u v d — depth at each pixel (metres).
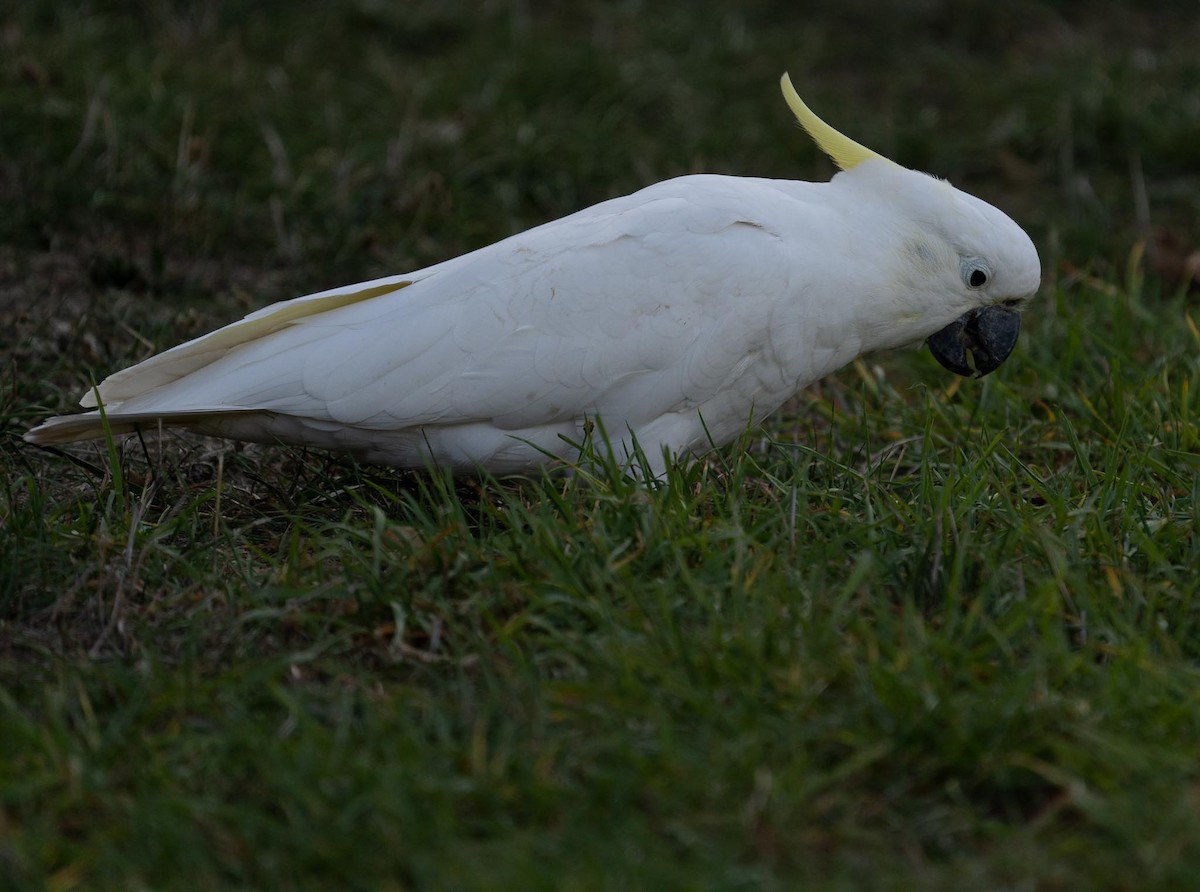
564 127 15.15
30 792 5.89
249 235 13.33
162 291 12.40
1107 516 8.27
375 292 8.25
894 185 8.91
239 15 17.53
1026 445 9.86
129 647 7.24
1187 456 8.84
